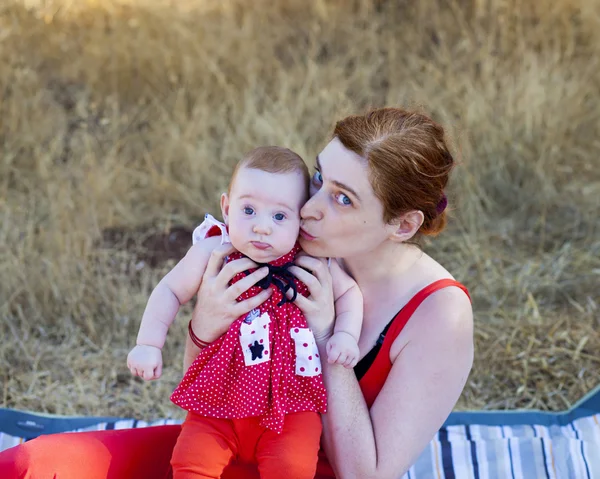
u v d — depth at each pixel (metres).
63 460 2.15
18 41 6.43
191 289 2.33
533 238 5.05
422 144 2.05
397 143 2.03
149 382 3.96
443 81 5.85
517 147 5.32
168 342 4.16
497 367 4.02
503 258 4.84
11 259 4.48
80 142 5.62
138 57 6.23
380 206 2.07
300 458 2.11
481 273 4.56
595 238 4.96
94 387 3.93
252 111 5.48
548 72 5.82
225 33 6.42
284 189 2.19
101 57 6.34
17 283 4.38
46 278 4.42
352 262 2.30
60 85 6.31
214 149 5.52
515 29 6.41
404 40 6.50
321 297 2.21
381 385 2.27
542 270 4.70
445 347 2.15
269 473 2.11
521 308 4.41
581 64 6.06
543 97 5.47
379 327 2.25
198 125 5.57
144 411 3.80
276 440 2.14
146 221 5.13
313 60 6.22
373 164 2.02
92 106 5.88
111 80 6.20
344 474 2.18
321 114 5.51
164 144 5.58
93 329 4.21
